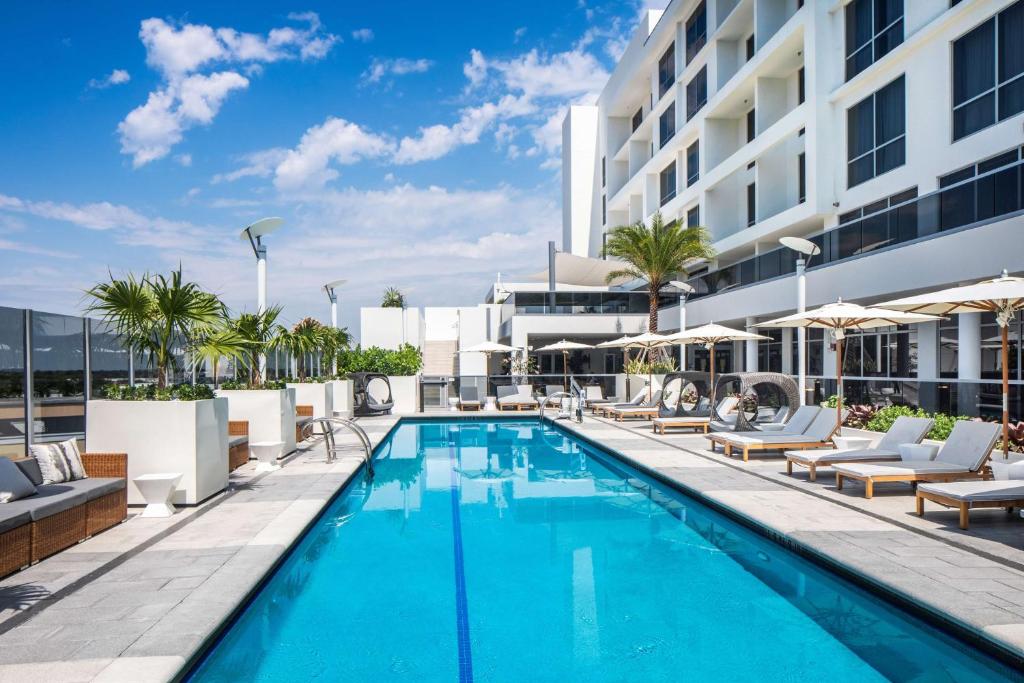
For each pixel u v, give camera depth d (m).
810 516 6.64
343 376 19.30
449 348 42.44
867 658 4.12
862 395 15.91
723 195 25.88
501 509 8.41
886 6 16.22
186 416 7.15
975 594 4.33
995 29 12.87
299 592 5.40
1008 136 12.48
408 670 4.02
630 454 11.45
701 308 23.23
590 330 27.84
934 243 11.91
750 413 16.67
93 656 3.50
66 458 6.13
